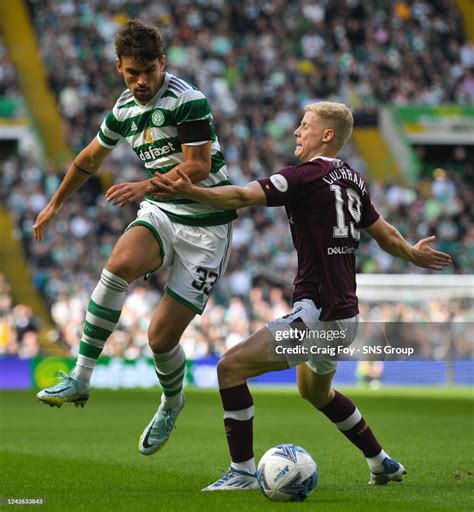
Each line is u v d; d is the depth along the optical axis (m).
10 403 48.25
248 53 89.69
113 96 84.75
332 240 17.67
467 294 60.06
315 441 29.52
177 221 18.44
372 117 89.69
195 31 90.19
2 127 80.50
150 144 18.25
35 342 63.84
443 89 92.81
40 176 76.50
